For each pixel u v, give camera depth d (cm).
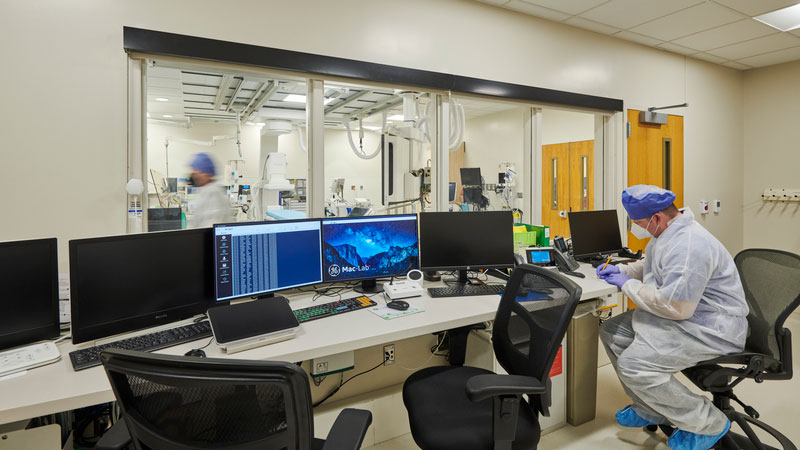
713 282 178
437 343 248
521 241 269
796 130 405
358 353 222
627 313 221
